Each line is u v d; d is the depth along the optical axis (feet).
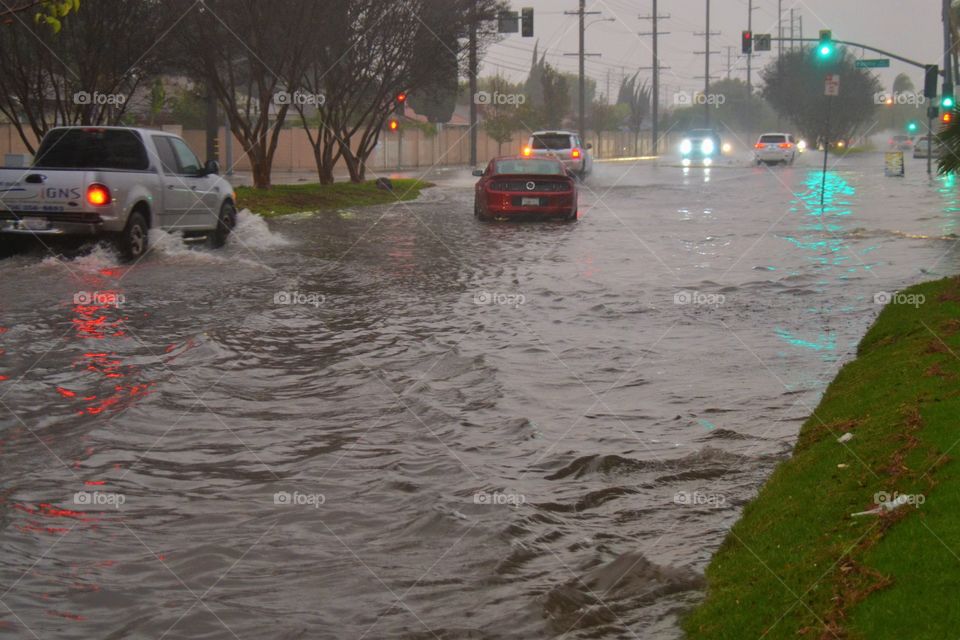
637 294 46.14
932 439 19.48
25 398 27.43
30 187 52.80
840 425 23.24
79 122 88.07
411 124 251.80
